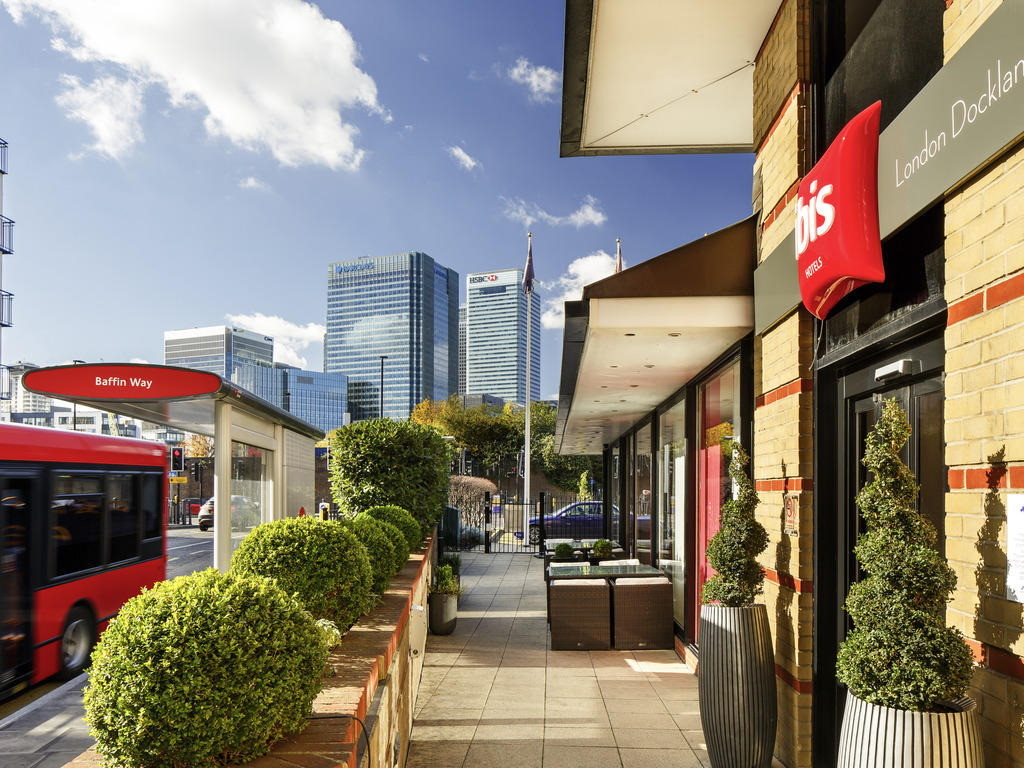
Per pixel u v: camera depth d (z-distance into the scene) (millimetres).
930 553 2828
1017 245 2607
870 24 4258
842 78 4703
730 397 7273
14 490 6973
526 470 27406
